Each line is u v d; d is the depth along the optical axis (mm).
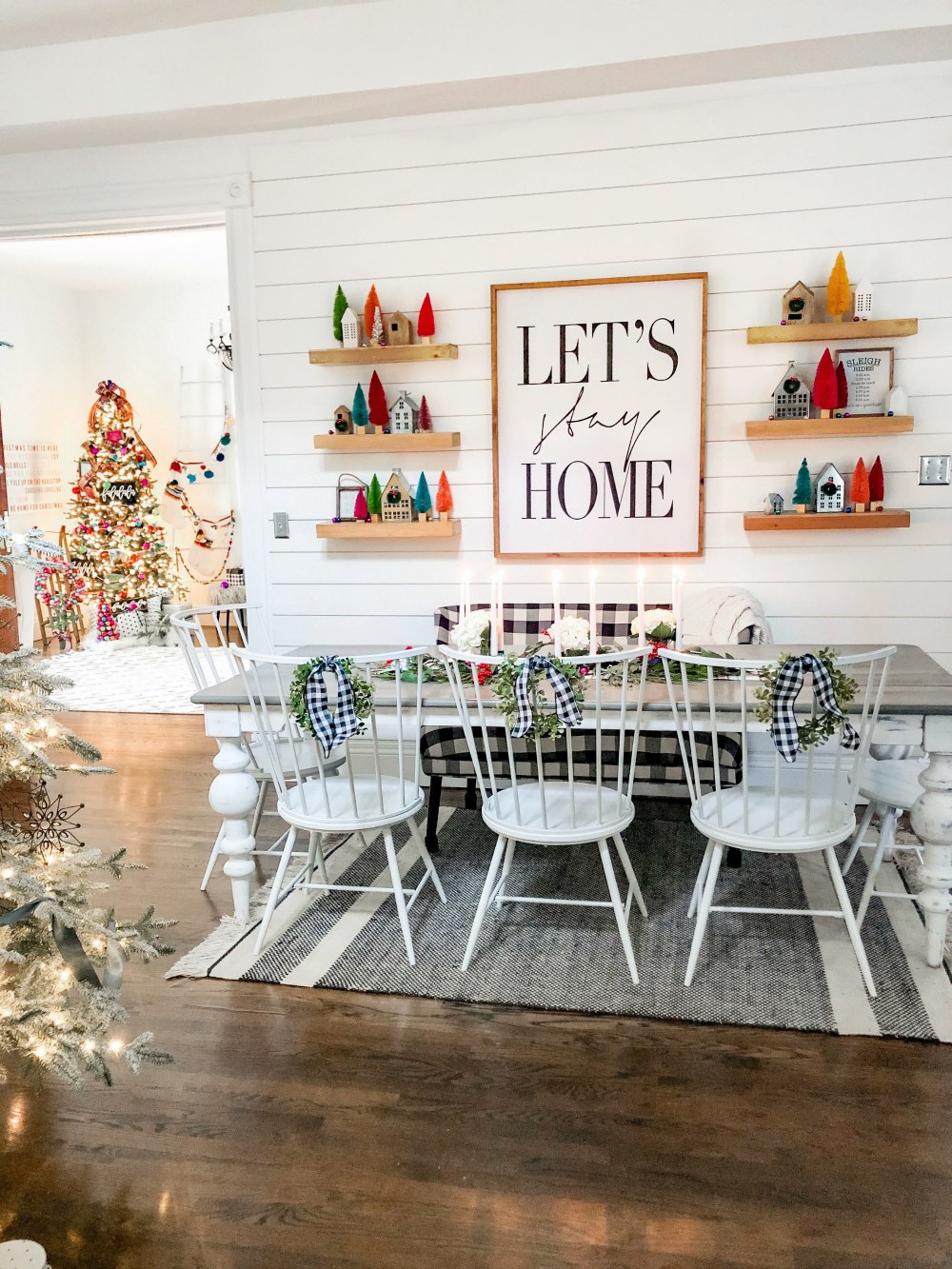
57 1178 1906
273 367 4184
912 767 2812
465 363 4020
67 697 6031
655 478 3906
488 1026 2369
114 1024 2398
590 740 3113
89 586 7781
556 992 2502
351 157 3980
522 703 2373
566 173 3818
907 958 2613
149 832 3750
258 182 4066
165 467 8602
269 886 3213
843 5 3234
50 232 4352
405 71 3555
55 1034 1794
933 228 3602
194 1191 1858
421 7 3506
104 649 7594
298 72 3627
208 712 2846
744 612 3482
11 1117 2084
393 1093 2123
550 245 3873
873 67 3529
